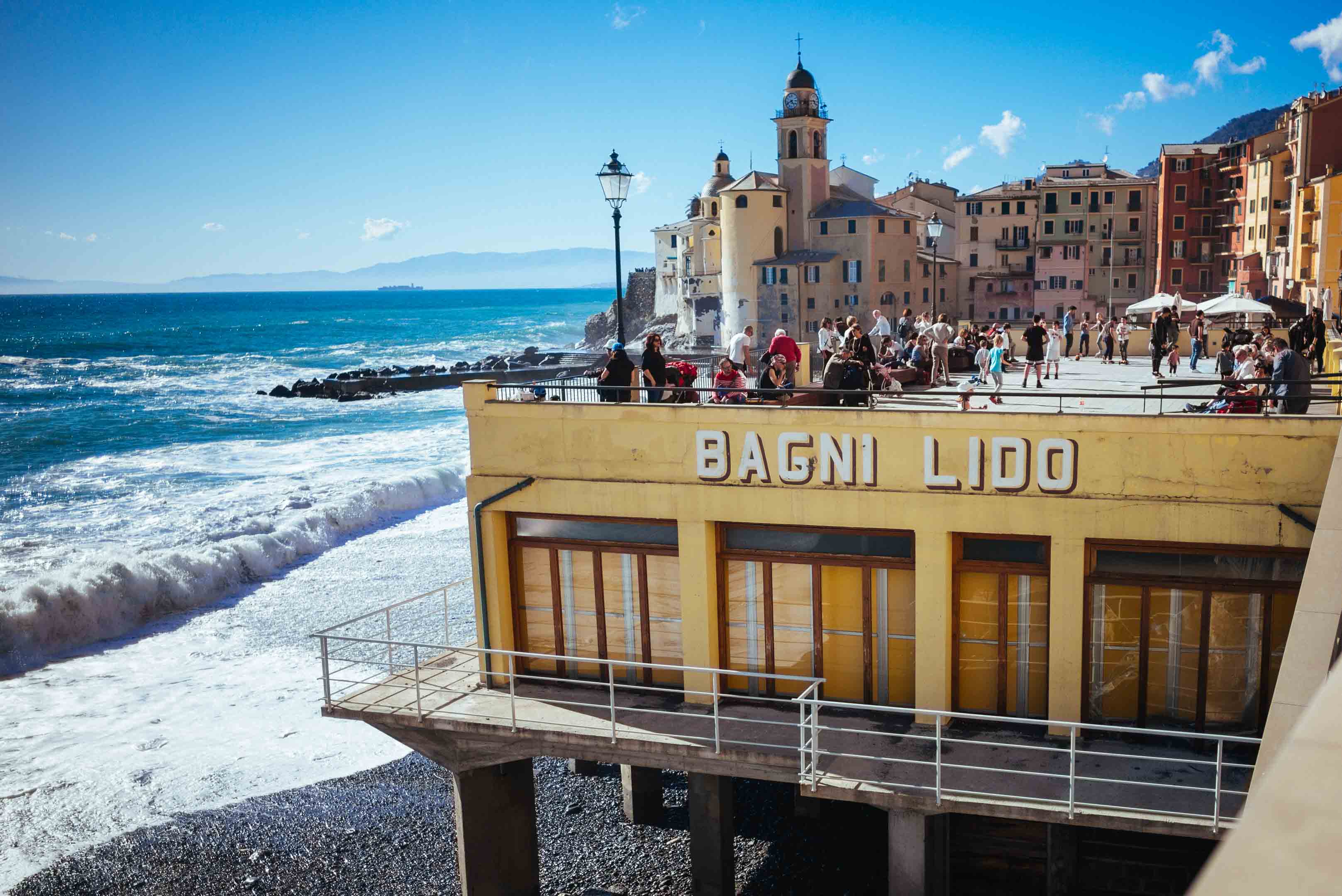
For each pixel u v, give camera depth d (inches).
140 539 1604.3
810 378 947.3
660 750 585.9
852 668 612.1
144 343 6515.8
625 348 708.7
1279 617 536.1
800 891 748.0
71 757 970.7
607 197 716.7
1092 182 4345.5
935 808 519.2
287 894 766.5
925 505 571.2
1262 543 525.0
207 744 1003.3
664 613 644.1
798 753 565.0
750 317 4143.7
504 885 672.4
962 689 595.5
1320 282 2785.4
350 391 3890.3
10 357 5310.0
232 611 1375.5
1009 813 510.9
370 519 1811.0
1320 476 511.5
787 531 609.9
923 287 4343.0
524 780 681.6
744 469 600.1
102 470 2245.3
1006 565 574.2
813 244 4175.7
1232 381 549.0
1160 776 530.9
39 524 1721.2
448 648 649.0
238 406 3491.6
